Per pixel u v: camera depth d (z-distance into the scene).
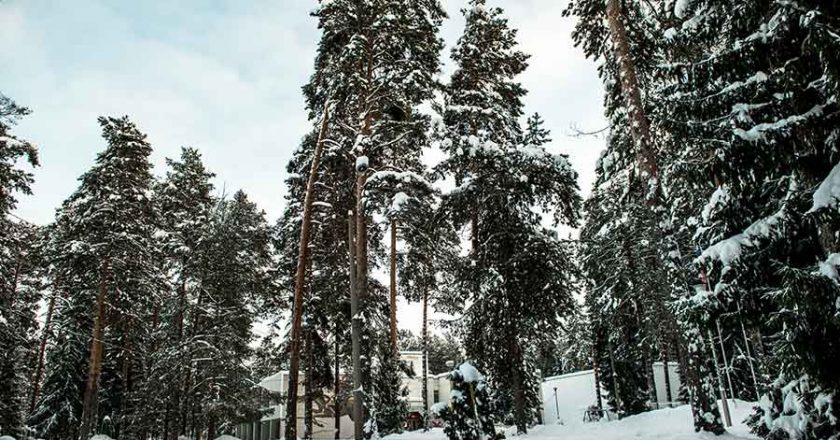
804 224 8.01
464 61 20.89
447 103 21.05
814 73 7.91
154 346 33.19
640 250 24.48
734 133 8.12
